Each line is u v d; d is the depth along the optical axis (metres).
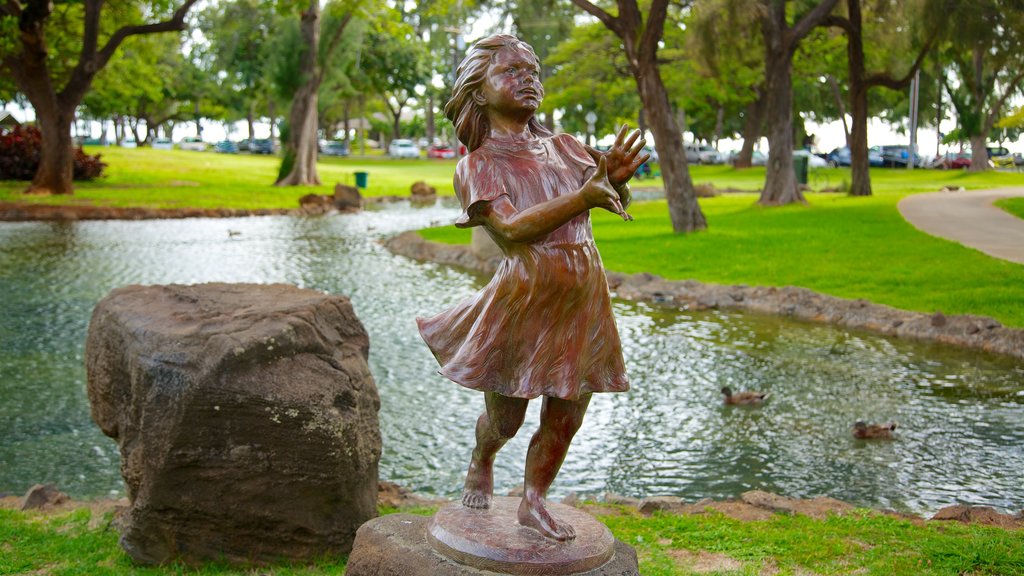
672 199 24.41
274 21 48.38
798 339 14.09
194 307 6.31
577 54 41.78
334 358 6.05
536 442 3.97
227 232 27.61
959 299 15.24
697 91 47.12
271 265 21.11
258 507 5.73
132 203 32.62
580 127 68.75
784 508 7.03
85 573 5.64
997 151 73.44
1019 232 22.23
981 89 49.94
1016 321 13.85
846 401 10.73
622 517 6.90
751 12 28.39
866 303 15.46
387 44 60.56
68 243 24.14
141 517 5.71
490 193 3.70
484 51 3.88
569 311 3.74
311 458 5.73
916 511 7.48
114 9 35.09
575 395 3.73
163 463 5.57
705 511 7.00
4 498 7.48
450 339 3.98
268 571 5.76
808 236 22.55
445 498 7.76
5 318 14.73
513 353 3.76
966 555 5.79
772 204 31.64
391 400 10.70
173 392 5.57
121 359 6.08
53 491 7.34
